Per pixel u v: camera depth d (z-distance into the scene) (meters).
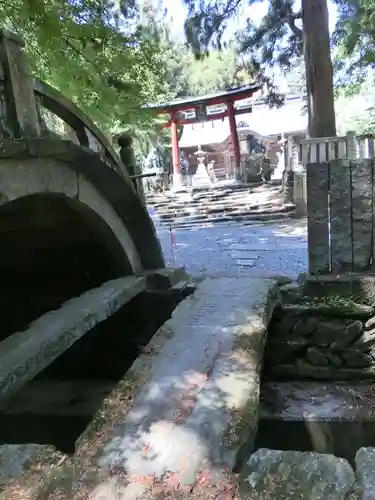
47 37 4.29
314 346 4.50
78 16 5.01
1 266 5.48
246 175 18.50
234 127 20.19
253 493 1.68
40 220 4.59
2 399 2.80
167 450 2.03
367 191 4.49
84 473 1.89
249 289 4.33
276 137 26.61
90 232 4.91
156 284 5.18
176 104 19.44
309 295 4.62
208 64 23.95
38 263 5.41
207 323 3.53
